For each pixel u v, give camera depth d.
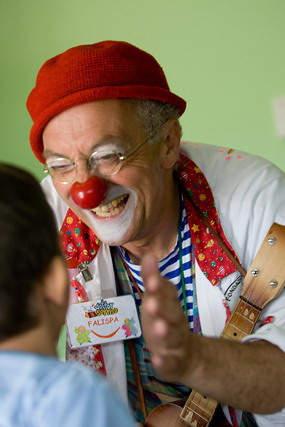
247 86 3.31
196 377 1.20
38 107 1.48
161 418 1.61
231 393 1.25
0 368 0.77
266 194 1.66
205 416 1.56
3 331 0.79
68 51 1.49
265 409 1.31
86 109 1.44
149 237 1.64
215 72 3.34
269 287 1.54
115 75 1.46
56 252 0.84
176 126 1.62
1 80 3.44
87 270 1.73
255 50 3.27
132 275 1.74
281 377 1.30
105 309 1.70
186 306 1.70
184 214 1.68
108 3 3.39
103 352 1.70
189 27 3.33
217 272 1.63
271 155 3.32
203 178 1.69
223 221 1.66
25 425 0.73
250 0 3.24
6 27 3.42
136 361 1.72
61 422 0.73
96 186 1.43
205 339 1.25
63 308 0.86
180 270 1.69
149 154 1.52
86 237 1.74
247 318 1.55
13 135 3.45
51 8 3.40
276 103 3.27
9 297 0.78
